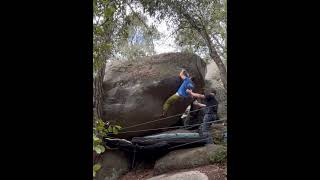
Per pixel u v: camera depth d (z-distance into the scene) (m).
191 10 9.00
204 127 7.72
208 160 7.23
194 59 9.04
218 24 9.55
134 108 8.28
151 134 8.55
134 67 8.95
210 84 10.38
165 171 7.53
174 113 8.43
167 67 8.79
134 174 8.11
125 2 8.32
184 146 7.89
